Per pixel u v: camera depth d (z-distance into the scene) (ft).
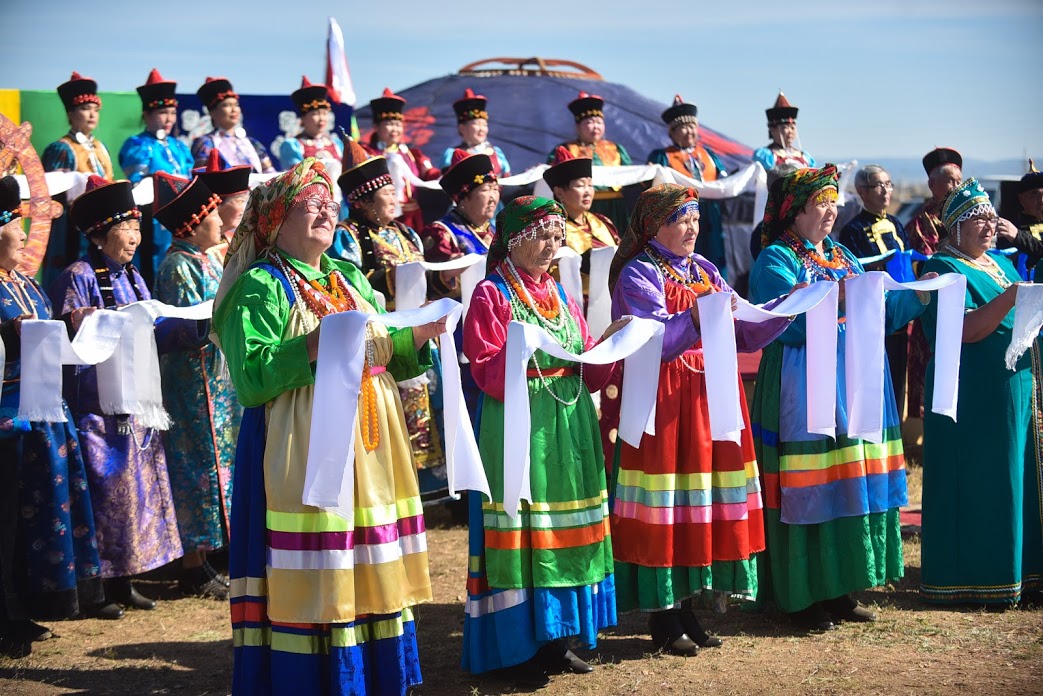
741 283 37.09
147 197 23.49
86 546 16.97
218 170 19.69
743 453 16.11
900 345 28.45
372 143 33.91
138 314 16.03
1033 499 18.49
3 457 15.88
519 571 14.55
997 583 18.04
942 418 18.34
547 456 14.70
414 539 13.32
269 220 13.24
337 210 13.60
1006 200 30.12
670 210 16.07
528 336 13.88
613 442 16.47
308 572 12.46
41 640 16.88
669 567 15.52
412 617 13.44
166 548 18.51
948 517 18.25
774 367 17.38
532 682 14.89
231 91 29.40
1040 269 19.94
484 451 14.89
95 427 17.66
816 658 15.78
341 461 12.18
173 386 19.33
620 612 17.04
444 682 15.11
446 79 55.42
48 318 16.78
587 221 25.84
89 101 27.25
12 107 29.48
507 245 15.12
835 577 17.02
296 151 31.24
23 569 16.17
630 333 14.44
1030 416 18.34
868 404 15.98
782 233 17.90
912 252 24.22
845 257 18.28
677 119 34.27
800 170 17.56
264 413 13.03
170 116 28.53
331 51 36.29
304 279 13.33
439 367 23.82
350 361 12.23
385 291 21.75
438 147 47.65
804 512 16.88
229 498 19.67
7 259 16.34
